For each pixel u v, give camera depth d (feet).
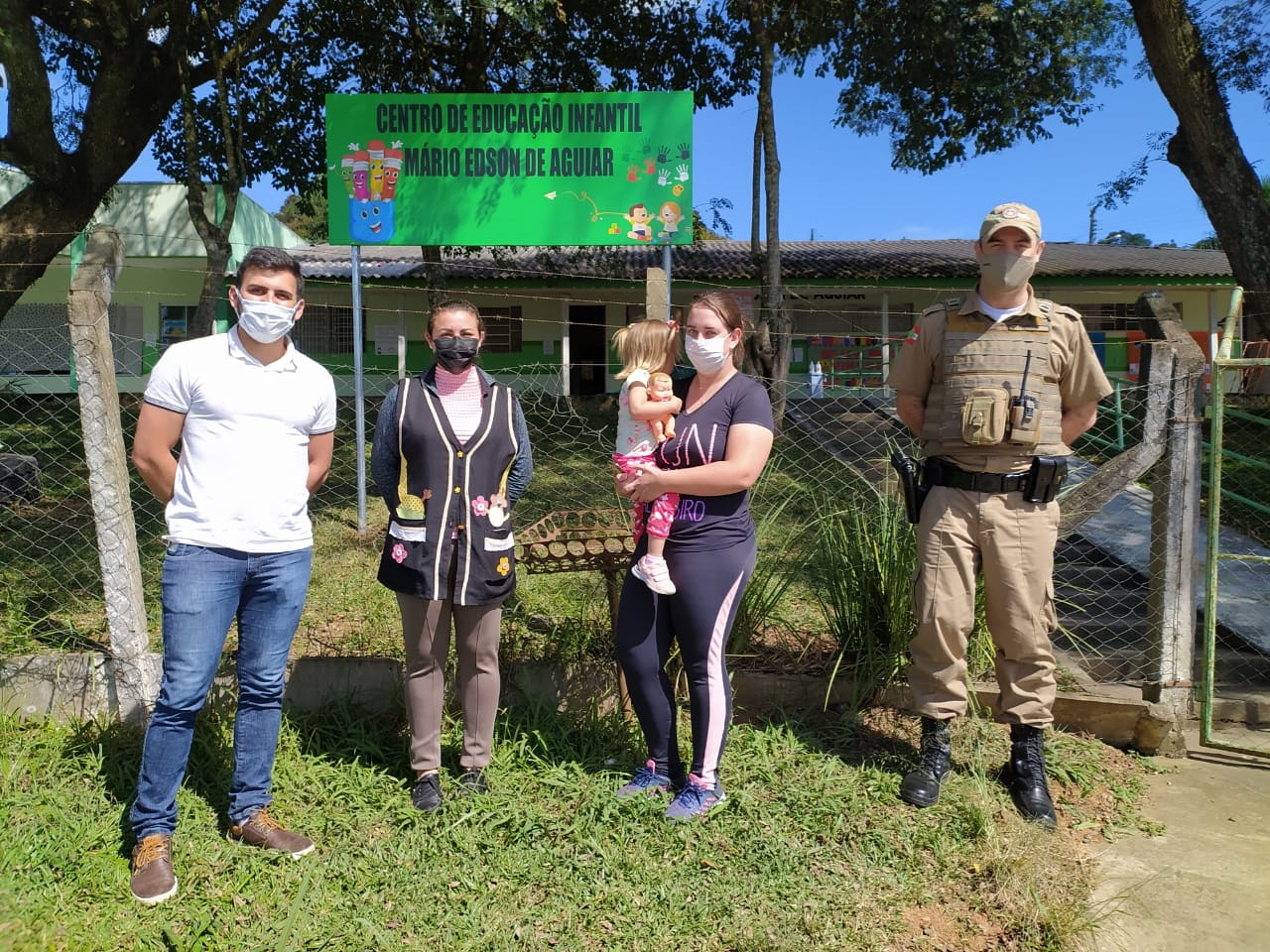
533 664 12.07
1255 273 30.12
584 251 50.29
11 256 30.78
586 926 8.17
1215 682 13.28
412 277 50.44
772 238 37.78
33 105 29.63
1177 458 11.57
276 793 10.13
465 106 21.89
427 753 10.00
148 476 8.69
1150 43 30.42
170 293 51.21
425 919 8.18
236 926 8.04
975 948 7.96
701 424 9.66
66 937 7.67
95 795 9.90
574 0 40.37
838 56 42.24
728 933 8.02
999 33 37.88
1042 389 9.85
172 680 8.59
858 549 12.53
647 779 10.22
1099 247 71.26
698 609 9.61
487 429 9.59
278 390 8.88
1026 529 9.91
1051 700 10.21
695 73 44.47
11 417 36.14
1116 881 8.96
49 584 16.81
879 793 10.24
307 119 42.16
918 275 53.11
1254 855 9.39
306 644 13.55
